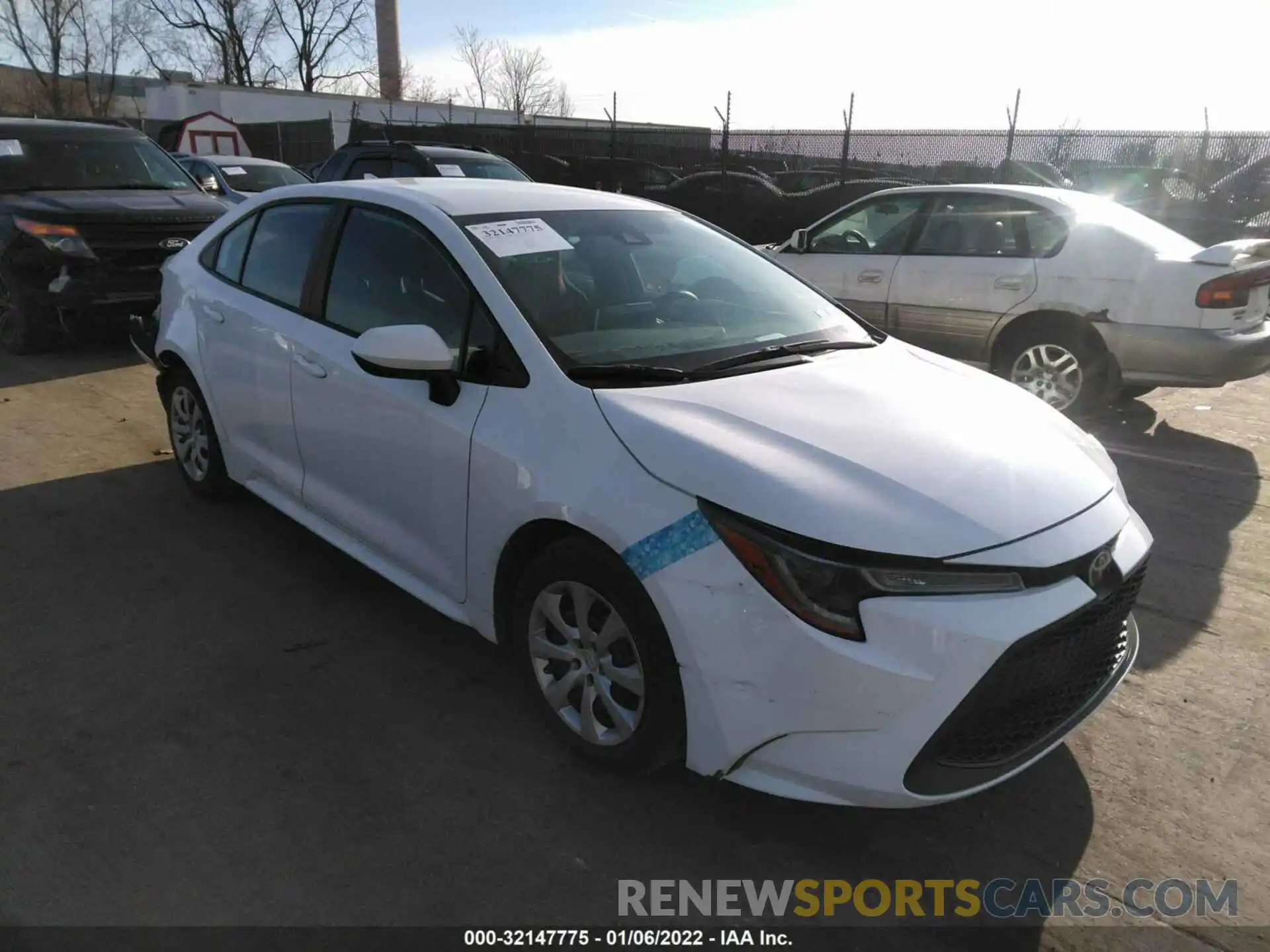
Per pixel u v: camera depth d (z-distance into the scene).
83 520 4.66
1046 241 6.62
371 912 2.35
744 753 2.43
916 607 2.27
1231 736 3.16
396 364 2.94
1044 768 2.99
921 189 7.32
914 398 3.00
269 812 2.68
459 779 2.84
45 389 7.06
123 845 2.54
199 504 4.88
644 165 17.19
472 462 2.96
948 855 2.62
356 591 4.00
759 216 15.45
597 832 2.65
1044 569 2.38
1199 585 4.27
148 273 8.02
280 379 3.87
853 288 7.55
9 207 7.84
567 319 3.12
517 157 19.50
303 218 4.01
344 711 3.16
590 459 2.67
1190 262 6.08
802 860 2.58
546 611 2.86
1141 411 7.17
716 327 3.43
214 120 16.64
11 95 43.31
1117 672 2.81
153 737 2.99
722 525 2.39
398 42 43.12
